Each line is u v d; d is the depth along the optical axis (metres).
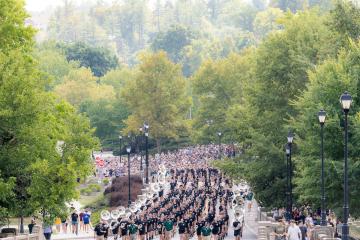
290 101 150.62
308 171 120.19
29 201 110.81
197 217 146.75
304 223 120.88
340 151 120.56
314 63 161.00
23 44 124.19
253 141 159.75
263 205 160.25
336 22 147.75
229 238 142.38
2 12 121.00
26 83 108.81
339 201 121.44
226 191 195.50
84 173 125.06
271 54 165.88
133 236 127.31
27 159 108.81
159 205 164.38
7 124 107.50
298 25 166.88
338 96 120.62
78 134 169.12
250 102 168.12
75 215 151.62
